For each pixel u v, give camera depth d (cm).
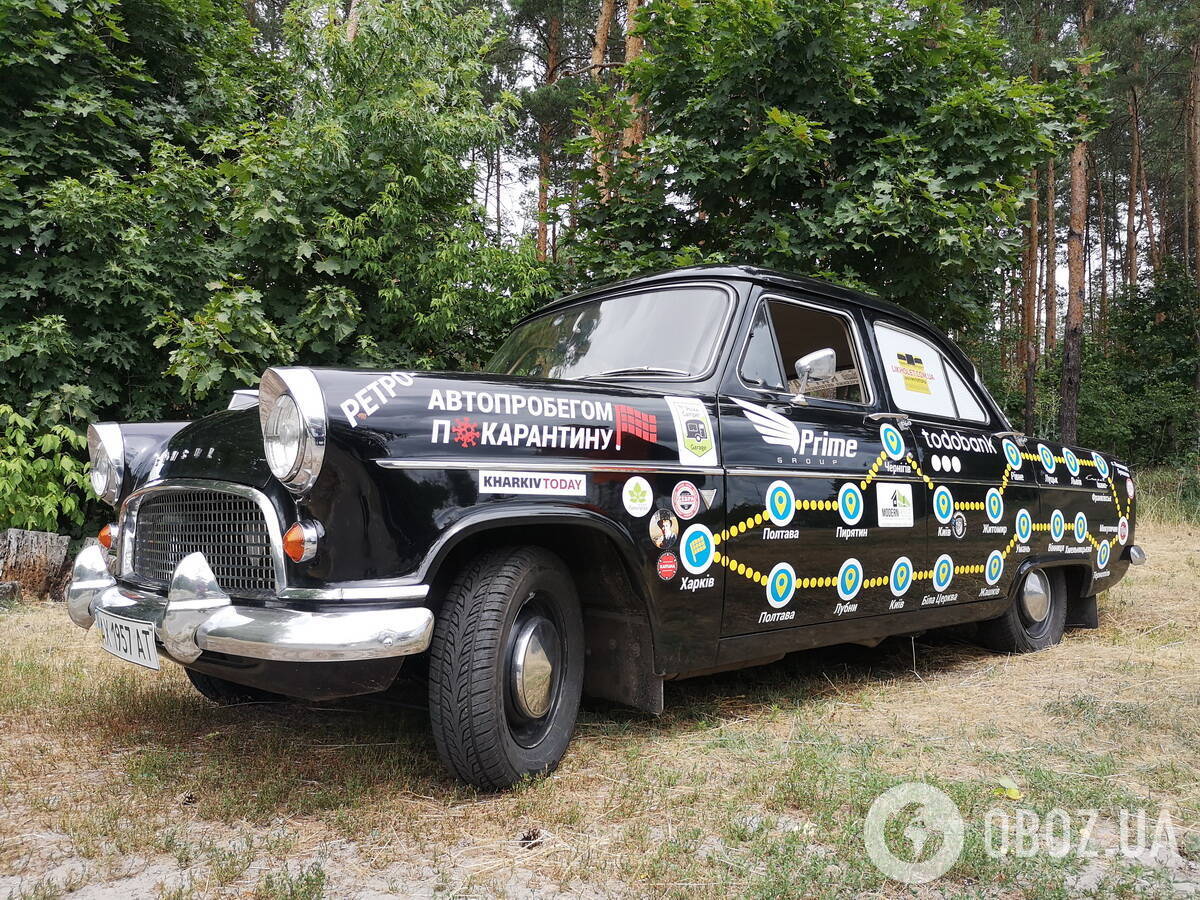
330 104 858
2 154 694
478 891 201
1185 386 1920
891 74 720
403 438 237
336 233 793
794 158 670
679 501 292
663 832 233
